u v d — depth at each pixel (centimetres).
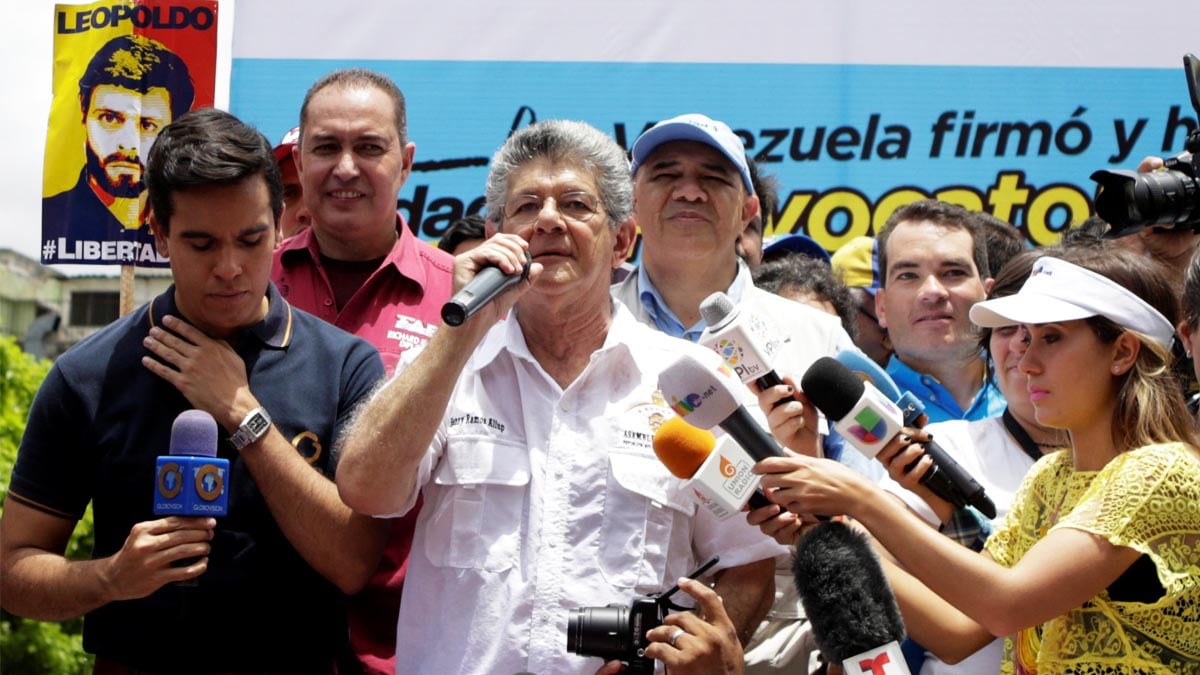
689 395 340
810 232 578
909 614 366
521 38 568
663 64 569
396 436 355
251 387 398
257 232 389
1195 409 386
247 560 385
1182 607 326
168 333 394
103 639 386
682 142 511
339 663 414
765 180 562
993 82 571
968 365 529
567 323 393
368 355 415
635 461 380
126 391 392
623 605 355
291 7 564
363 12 567
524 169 391
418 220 572
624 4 568
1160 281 357
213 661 381
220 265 385
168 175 383
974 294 525
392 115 513
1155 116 570
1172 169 399
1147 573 329
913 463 360
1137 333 344
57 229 510
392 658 430
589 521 377
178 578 362
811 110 571
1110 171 388
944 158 572
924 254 527
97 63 513
